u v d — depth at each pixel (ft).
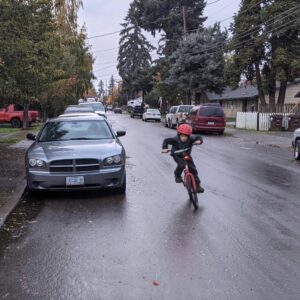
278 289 16.10
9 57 45.42
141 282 16.69
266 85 134.82
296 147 54.24
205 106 98.99
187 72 170.19
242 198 31.32
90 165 29.91
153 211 27.25
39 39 52.85
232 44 133.59
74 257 19.34
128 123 149.28
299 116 108.47
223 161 52.06
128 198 30.76
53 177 29.60
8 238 22.07
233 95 197.06
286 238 22.12
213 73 166.81
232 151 63.87
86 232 22.97
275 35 124.67
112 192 32.27
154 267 18.17
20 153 53.42
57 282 16.70
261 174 42.50
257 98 177.58
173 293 15.74
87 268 18.07
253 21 129.59
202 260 18.99
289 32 124.16
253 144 76.23
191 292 15.81
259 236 22.40
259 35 126.72
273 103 131.64
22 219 25.58
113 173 30.25
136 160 50.55
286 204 29.58
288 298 15.37
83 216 26.11
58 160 29.66
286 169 46.19
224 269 17.99
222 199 30.91
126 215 26.27
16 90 49.08
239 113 122.72
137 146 66.59
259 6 130.11
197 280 16.87
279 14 120.88
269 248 20.59
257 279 17.01
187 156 29.22
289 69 126.41
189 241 21.52
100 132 34.96
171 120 116.06
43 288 16.19
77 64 134.10
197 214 26.61
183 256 19.45
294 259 19.20
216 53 166.40
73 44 119.24
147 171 42.60
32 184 29.99
